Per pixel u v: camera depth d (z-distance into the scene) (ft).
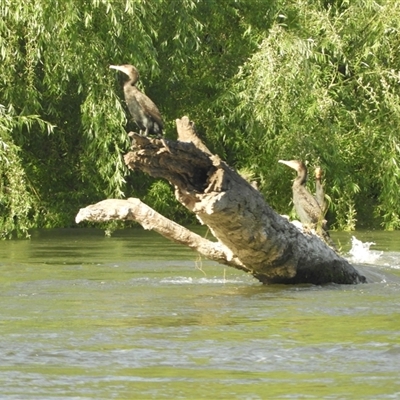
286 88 185.88
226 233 91.97
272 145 197.67
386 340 69.05
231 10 207.10
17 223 172.96
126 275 112.68
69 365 61.26
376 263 132.46
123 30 174.50
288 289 98.53
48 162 202.90
